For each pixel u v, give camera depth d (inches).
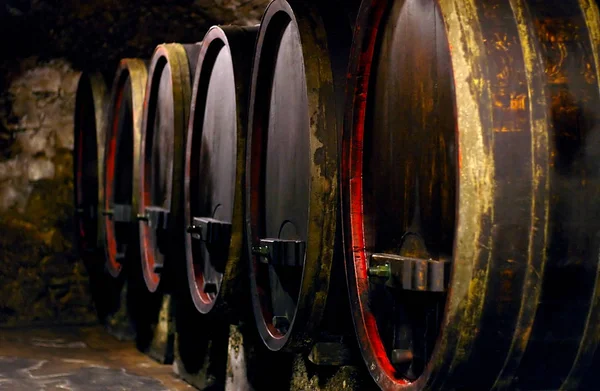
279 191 131.6
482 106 77.7
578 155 79.3
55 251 264.7
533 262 78.4
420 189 93.7
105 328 253.4
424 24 93.2
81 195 262.5
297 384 134.0
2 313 258.4
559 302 80.7
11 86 259.1
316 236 111.9
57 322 263.1
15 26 256.5
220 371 170.1
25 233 261.6
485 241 77.4
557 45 80.5
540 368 84.3
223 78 157.4
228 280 145.1
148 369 197.2
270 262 125.7
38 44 259.8
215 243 156.3
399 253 97.9
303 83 122.3
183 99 174.7
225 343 168.2
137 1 248.8
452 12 80.0
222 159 155.8
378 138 102.9
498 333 80.5
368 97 105.7
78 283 265.9
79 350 219.9
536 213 78.0
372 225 104.0
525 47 79.7
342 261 115.6
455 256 77.9
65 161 265.9
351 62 105.9
